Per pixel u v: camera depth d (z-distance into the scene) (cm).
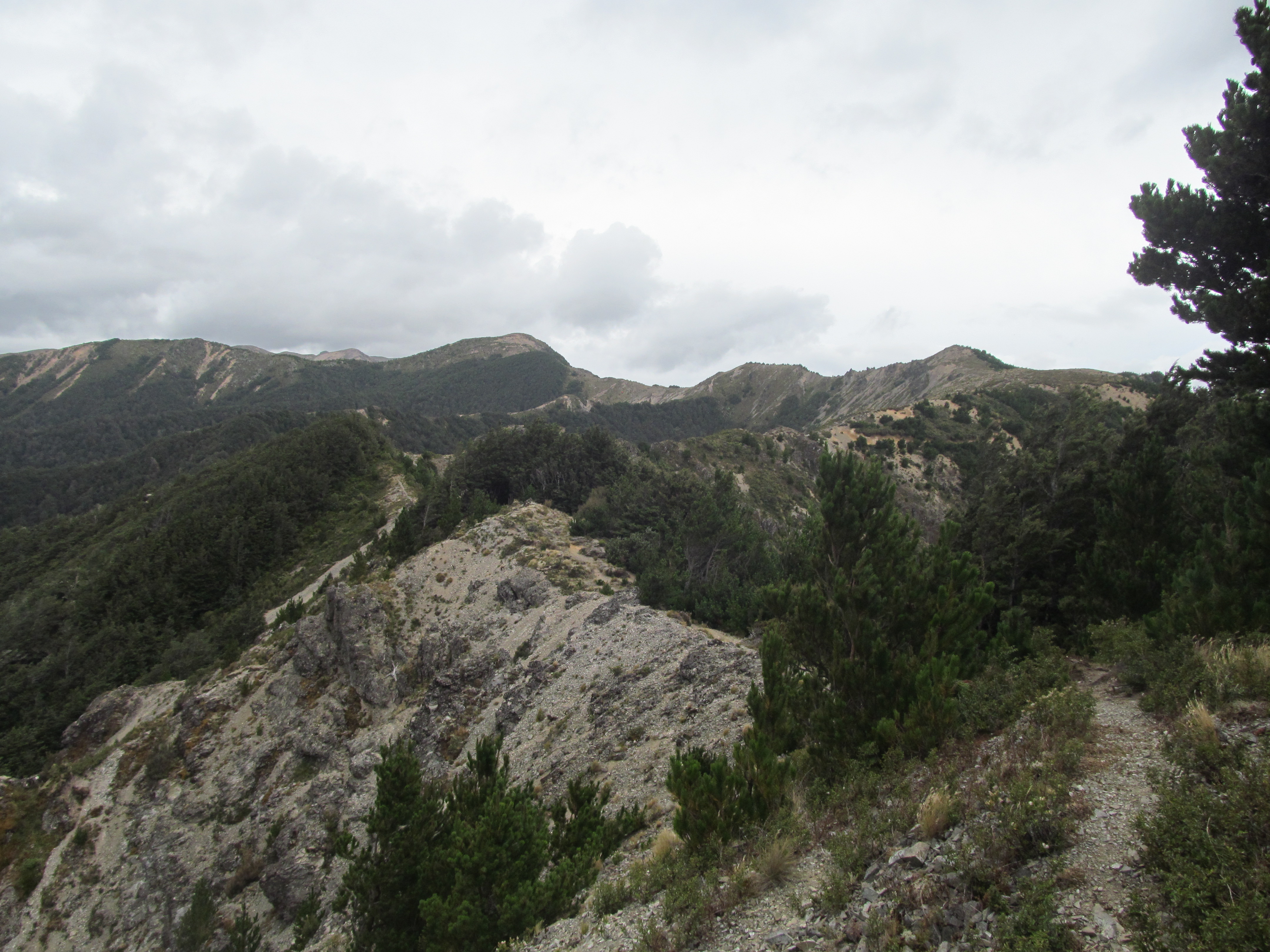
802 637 1739
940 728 1248
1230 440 2583
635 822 1792
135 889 3762
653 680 3106
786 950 797
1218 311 2180
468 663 4341
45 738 6297
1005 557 3067
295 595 7775
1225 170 2138
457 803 1756
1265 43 2005
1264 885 568
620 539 6081
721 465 12306
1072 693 1157
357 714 4466
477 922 1276
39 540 12588
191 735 4625
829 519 2083
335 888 3028
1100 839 760
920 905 758
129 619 7981
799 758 1435
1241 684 1050
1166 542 2206
